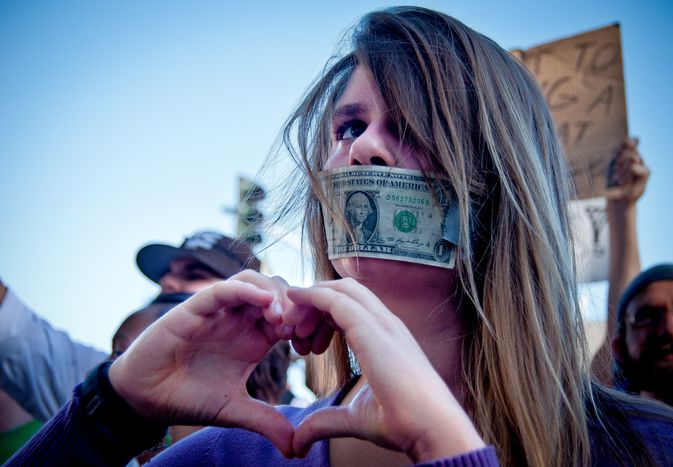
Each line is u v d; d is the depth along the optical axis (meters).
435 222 1.30
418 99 1.37
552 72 3.89
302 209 1.73
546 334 1.36
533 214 1.41
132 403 1.20
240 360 1.23
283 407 1.64
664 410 1.35
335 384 1.72
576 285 1.59
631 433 1.26
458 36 1.54
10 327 2.72
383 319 1.01
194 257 3.05
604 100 3.71
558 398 1.28
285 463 1.31
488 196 1.43
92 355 3.10
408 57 1.43
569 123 3.76
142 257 3.20
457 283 1.35
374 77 1.42
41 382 2.79
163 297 2.96
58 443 1.20
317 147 1.59
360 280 1.32
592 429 1.30
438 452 0.88
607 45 3.77
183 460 1.45
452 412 0.91
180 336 1.20
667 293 2.70
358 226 1.30
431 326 1.36
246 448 1.41
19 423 2.73
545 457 1.23
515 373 1.29
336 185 1.34
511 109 1.50
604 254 3.48
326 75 1.65
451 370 1.35
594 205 3.57
